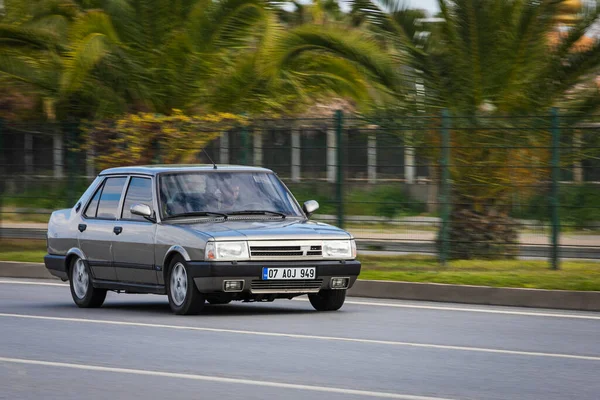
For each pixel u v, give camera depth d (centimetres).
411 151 4653
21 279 4525
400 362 2258
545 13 4794
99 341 2588
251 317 3091
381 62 4988
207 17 5531
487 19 4809
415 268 4400
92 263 3441
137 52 5600
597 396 1892
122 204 3391
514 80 4891
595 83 4875
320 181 4869
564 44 4831
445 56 4938
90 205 3547
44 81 5738
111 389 1955
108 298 3828
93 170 5509
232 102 5638
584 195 4406
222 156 5169
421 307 3403
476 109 4972
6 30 5634
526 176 4531
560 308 3397
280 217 3294
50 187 5662
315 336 2664
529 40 4831
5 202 5806
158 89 5644
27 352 2417
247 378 2062
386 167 4712
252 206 3291
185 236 3077
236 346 2489
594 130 4406
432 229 4609
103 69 5591
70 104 5791
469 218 4634
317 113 6153
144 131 5328
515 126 4544
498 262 4559
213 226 3114
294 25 5647
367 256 4778
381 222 4722
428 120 4622
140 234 3250
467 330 2809
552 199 4466
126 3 5506
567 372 2142
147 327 2850
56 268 3619
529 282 3712
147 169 3375
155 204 3244
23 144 5766
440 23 4897
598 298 3350
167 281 3161
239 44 5622
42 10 5709
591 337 2681
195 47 5566
